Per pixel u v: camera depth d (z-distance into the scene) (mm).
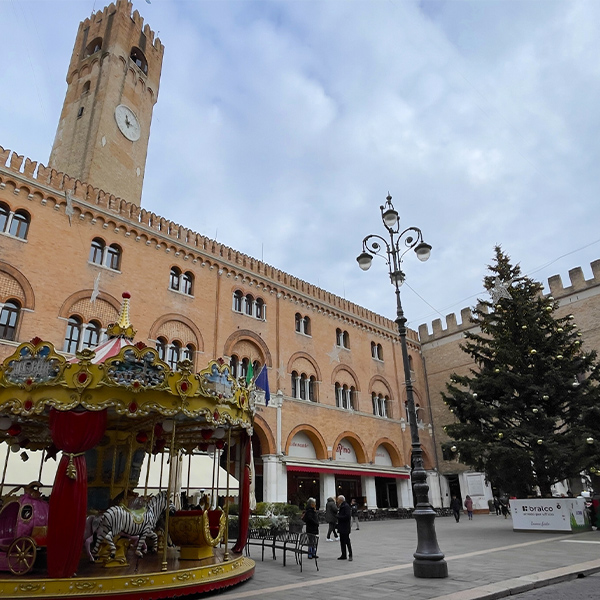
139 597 7898
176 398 9508
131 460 11164
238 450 13562
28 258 20812
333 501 18906
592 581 9867
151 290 25094
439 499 40625
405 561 12641
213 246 29297
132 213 25594
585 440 18781
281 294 32969
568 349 22750
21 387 8797
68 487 8156
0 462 14758
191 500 19188
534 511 19969
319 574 10867
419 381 44406
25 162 22000
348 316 38594
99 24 35656
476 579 9672
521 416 22469
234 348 28562
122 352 8914
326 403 33719
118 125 31234
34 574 8570
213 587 8797
